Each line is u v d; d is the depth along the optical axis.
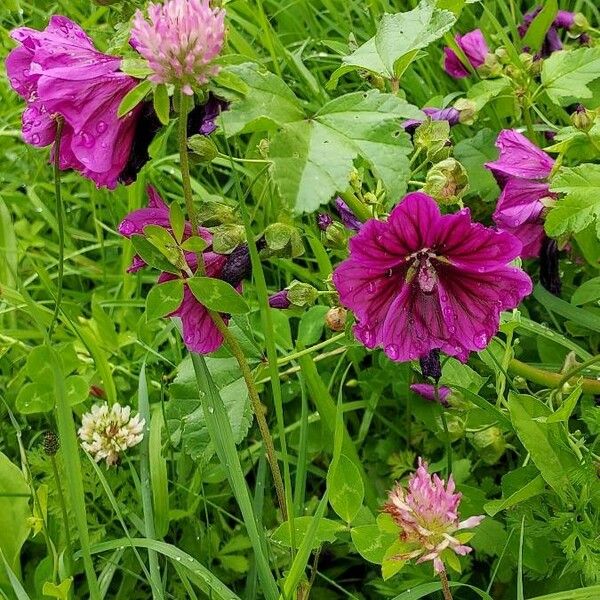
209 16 0.22
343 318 0.29
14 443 0.39
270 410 0.38
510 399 0.27
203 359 0.28
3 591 0.31
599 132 0.32
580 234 0.34
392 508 0.22
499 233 0.25
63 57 0.24
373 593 0.33
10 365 0.42
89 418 0.33
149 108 0.25
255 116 0.25
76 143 0.24
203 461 0.31
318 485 0.37
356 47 0.32
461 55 0.41
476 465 0.34
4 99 0.54
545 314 0.39
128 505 0.34
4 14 0.55
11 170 0.53
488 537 0.30
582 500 0.26
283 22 0.53
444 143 0.28
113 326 0.40
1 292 0.40
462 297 0.26
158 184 0.48
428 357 0.28
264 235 0.27
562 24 0.42
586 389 0.32
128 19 0.26
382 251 0.25
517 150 0.32
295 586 0.25
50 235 0.51
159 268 0.26
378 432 0.38
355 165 0.34
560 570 0.29
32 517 0.31
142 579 0.31
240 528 0.35
